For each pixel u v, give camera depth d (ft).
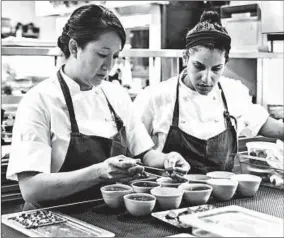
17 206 10.02
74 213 6.38
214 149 9.36
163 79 13.05
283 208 6.72
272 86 14.17
